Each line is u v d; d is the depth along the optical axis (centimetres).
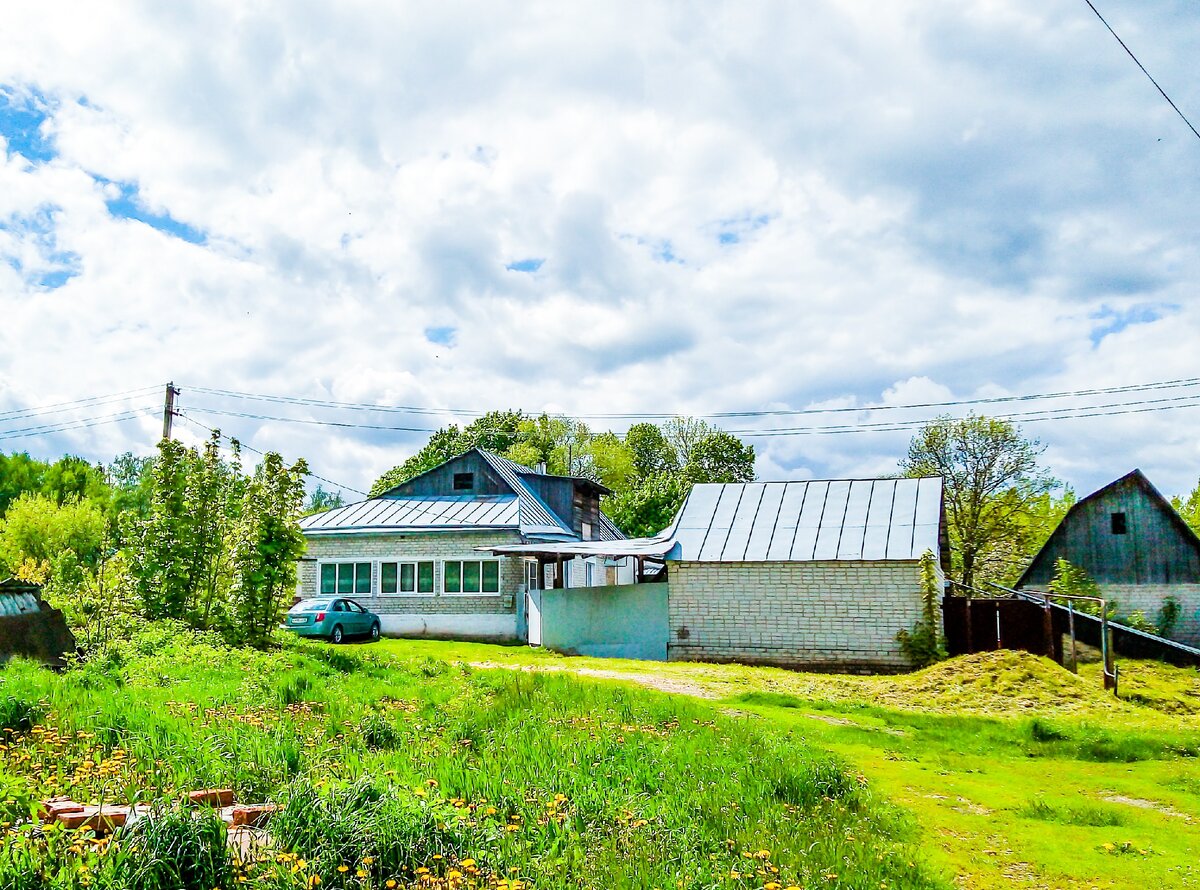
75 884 534
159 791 744
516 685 1473
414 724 1147
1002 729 1512
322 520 3544
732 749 1052
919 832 838
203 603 2086
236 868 570
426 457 6781
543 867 637
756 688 1930
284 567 2108
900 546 2550
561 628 2786
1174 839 858
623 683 1736
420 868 598
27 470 7438
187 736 927
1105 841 845
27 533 5372
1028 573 3691
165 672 1463
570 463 6744
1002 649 2147
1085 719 1720
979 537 4288
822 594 2564
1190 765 1251
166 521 2080
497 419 7431
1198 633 3453
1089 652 2755
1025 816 934
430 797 729
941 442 4372
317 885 568
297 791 670
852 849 724
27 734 923
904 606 2494
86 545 5397
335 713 1180
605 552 2666
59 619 1616
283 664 1639
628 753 974
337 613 2912
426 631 3275
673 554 2689
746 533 2738
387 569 3381
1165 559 3528
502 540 3278
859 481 2884
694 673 2162
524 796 789
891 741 1362
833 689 2000
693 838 720
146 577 2044
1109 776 1168
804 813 837
